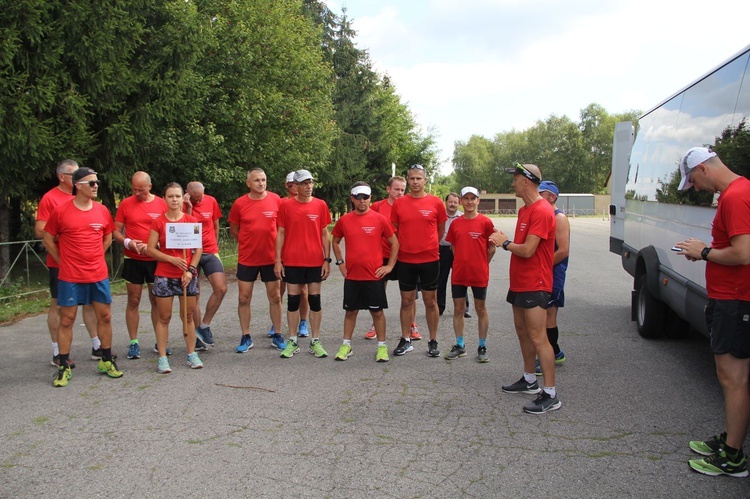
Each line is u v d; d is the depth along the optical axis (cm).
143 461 379
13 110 916
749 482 349
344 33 3219
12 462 379
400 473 361
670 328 699
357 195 607
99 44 1043
